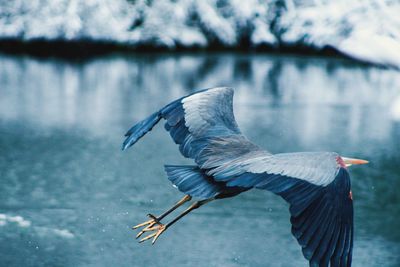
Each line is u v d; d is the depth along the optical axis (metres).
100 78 25.86
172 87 24.44
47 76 26.06
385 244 12.14
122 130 19.02
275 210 13.59
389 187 15.30
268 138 18.80
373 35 29.33
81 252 11.60
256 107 21.95
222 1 31.94
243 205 13.82
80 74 26.56
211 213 13.36
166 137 18.86
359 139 18.94
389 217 13.46
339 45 30.58
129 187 14.72
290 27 31.73
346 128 19.94
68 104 21.80
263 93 23.91
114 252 11.66
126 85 24.75
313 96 23.75
